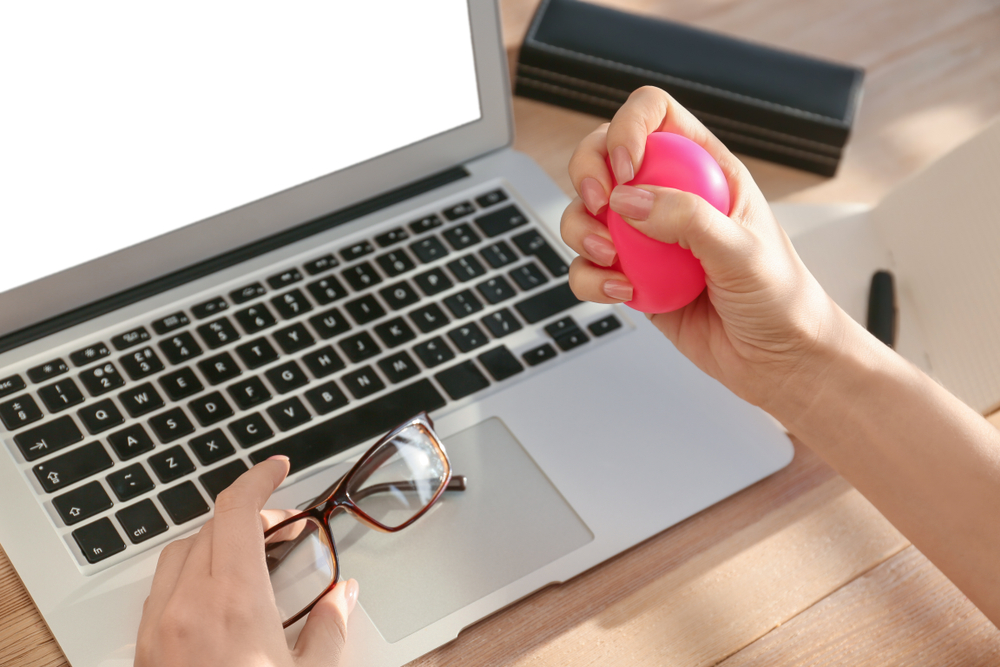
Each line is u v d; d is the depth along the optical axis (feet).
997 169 2.27
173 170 2.13
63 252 2.09
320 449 1.96
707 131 1.77
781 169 2.81
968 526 1.75
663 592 1.83
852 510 1.97
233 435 1.96
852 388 1.76
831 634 1.77
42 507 1.82
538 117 2.89
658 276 1.57
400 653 1.69
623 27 2.85
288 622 1.70
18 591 1.77
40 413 1.96
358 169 2.38
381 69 2.27
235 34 2.05
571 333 2.21
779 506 1.98
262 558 1.60
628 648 1.75
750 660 1.73
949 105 2.97
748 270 1.52
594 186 1.64
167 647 1.48
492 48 2.41
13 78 1.86
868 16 3.22
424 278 2.29
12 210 1.98
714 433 2.06
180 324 2.15
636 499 1.93
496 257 2.35
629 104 1.67
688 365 2.18
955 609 1.81
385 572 1.79
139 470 1.88
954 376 2.21
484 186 2.52
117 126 2.01
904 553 1.90
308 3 2.10
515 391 2.10
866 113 2.93
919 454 1.76
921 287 2.41
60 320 2.13
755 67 2.77
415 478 1.88
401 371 2.10
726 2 3.24
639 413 2.08
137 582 1.74
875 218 2.60
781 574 1.86
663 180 1.51
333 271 2.29
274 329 2.16
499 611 1.79
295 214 2.35
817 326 1.68
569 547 1.85
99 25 1.90
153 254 2.20
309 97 2.21
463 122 2.48
